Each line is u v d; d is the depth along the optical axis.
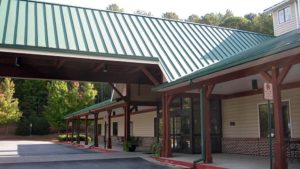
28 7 16.95
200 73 11.38
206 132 12.03
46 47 14.11
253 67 9.80
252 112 15.34
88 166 13.31
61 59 15.13
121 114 30.98
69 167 13.06
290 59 8.57
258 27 45.59
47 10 17.20
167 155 14.69
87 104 46.81
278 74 9.20
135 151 20.59
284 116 13.83
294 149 12.29
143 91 21.05
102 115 36.31
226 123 17.02
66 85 47.88
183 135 17.14
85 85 47.75
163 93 15.22
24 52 13.73
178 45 17.64
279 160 8.81
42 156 18.28
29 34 14.70
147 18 19.75
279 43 10.14
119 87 22.47
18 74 16.73
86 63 16.84
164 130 15.03
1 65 16.50
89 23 17.19
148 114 25.09
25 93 61.62
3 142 40.69
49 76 17.39
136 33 17.64
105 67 16.17
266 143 14.39
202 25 21.14
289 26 23.53
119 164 13.85
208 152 11.98
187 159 13.61
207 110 12.09
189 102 16.83
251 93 15.40
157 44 17.14
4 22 15.07
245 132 15.70
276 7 24.47
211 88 11.89
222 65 10.18
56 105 46.97
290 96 13.54
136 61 15.52
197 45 18.27
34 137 52.78
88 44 15.36
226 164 11.48
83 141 39.66
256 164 11.34
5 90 50.25
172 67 15.61
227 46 19.06
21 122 56.03
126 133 20.95
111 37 16.52
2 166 13.55
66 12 17.53
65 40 15.10
